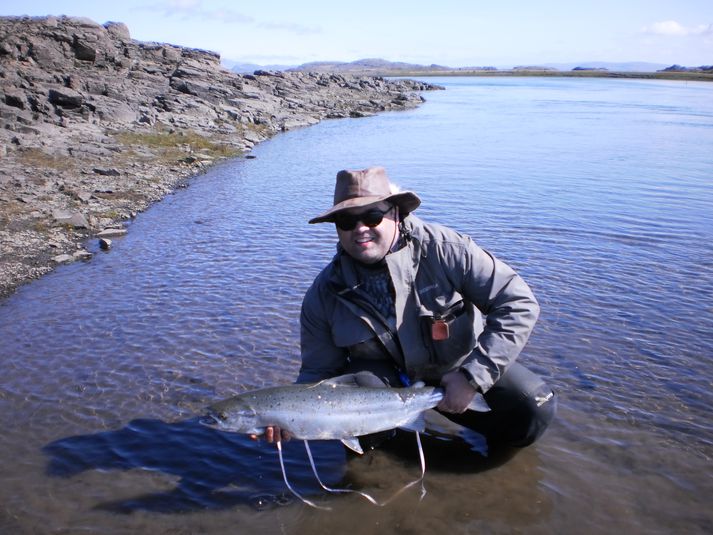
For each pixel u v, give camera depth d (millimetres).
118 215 6035
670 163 8555
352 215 1846
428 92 43562
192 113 15906
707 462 2004
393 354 2025
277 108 20891
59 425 2348
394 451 2176
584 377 2562
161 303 3590
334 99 28406
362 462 2121
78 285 3977
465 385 1851
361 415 1836
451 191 6734
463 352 2033
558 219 5312
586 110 22156
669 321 3104
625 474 1965
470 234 4859
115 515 1859
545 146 10938
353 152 10883
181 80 19094
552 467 2020
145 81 18469
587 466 2014
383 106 25312
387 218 1884
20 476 2041
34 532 1781
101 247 4914
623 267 3975
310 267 4234
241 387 2600
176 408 2463
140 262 4461
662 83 65688
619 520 1769
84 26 21484
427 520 1810
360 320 2006
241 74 29734
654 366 2645
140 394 2566
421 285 1958
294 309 3443
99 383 2656
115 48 20750
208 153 10828
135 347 2998
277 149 11938
